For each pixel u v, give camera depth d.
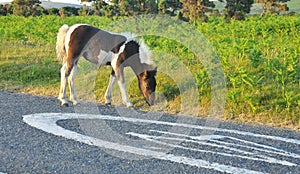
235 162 5.22
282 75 8.97
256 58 10.40
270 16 24.69
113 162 5.09
